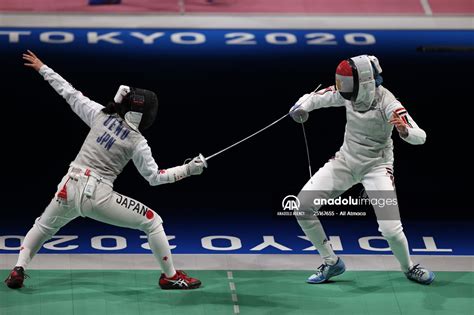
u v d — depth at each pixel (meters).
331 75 24.27
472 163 21.48
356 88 15.91
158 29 26.19
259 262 17.77
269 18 26.95
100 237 18.44
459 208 19.88
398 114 15.85
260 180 20.55
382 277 17.28
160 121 22.23
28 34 25.41
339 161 16.77
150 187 20.11
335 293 16.62
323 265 16.97
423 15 27.41
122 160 15.81
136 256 17.83
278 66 24.58
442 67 24.86
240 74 24.25
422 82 24.16
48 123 22.11
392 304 16.27
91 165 15.73
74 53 24.66
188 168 15.91
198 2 27.70
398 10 27.66
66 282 16.69
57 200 15.87
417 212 19.64
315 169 21.00
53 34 25.53
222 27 26.42
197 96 23.28
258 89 23.66
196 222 19.05
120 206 15.81
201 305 16.06
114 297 16.22
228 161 21.09
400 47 25.66
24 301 15.95
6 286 16.41
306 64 24.72
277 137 22.00
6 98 22.78
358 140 16.50
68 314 15.58
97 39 25.47
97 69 23.98
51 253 17.75
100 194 15.66
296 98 23.38
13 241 18.09
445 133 22.42
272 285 16.88
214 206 19.61
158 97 23.09
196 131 22.02
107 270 17.23
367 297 16.50
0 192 19.64
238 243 18.42
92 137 15.85
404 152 21.72
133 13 26.95
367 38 26.03
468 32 26.58
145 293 16.41
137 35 25.81
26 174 20.31
